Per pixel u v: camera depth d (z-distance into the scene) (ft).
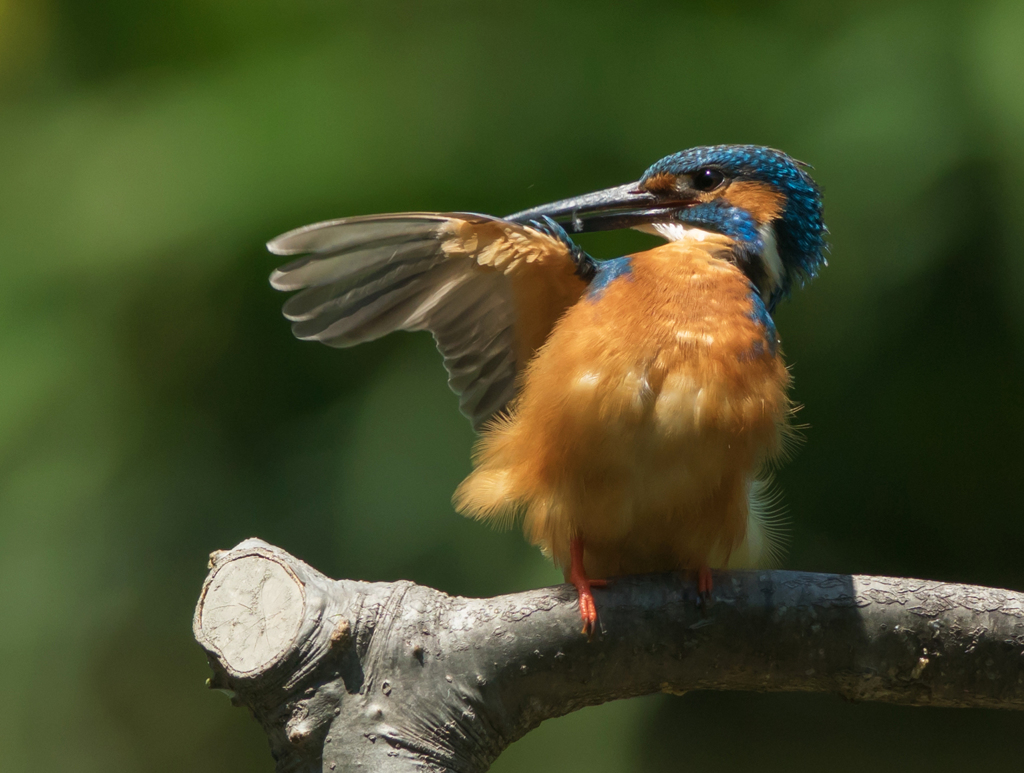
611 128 37.17
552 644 18.94
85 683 39.29
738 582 19.30
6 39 41.29
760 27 37.60
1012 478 35.81
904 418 35.45
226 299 36.68
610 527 20.76
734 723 38.09
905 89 33.71
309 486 36.32
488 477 21.65
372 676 18.20
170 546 37.22
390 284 22.00
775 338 21.09
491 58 38.19
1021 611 18.74
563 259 21.20
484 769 18.88
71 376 36.83
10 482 36.96
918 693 19.08
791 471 36.42
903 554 36.81
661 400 19.66
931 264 33.35
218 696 40.50
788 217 25.14
